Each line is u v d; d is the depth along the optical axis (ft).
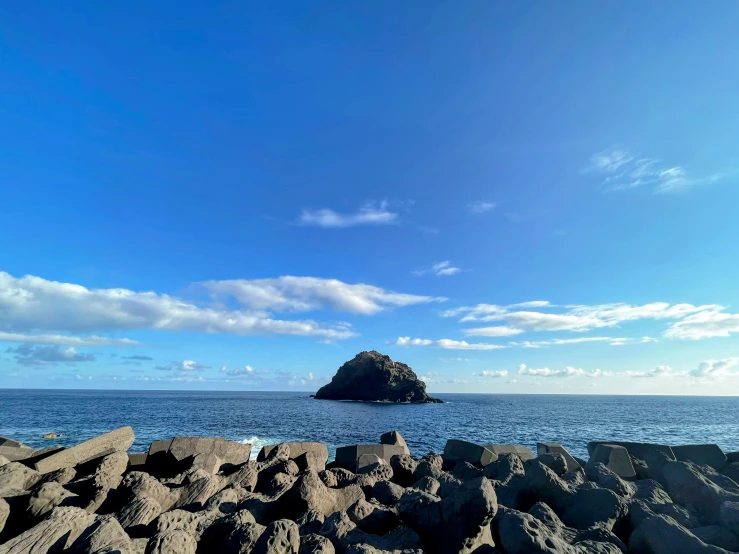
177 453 46.29
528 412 248.73
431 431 128.67
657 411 281.95
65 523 22.70
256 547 20.74
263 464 44.80
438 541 22.76
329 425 143.95
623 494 30.83
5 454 46.44
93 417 166.40
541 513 25.68
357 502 27.48
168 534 19.65
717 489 29.37
